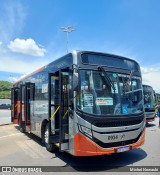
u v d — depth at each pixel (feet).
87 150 20.94
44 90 31.07
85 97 21.67
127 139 22.88
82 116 21.13
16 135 43.50
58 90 26.32
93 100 21.97
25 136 42.22
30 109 38.29
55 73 26.94
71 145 22.15
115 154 27.58
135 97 25.04
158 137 39.83
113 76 23.75
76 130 21.31
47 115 29.22
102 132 21.42
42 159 25.91
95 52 23.32
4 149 31.24
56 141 26.37
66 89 23.53
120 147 22.24
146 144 33.40
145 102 56.08
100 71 23.03
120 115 22.66
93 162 24.41
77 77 20.97
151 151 28.94
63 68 24.66
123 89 24.09
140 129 24.23
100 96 22.39
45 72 31.09
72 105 22.03
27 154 28.30
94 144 21.06
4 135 43.86
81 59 22.36
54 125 26.94
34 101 35.83
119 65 24.71
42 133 31.55
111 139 21.77
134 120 23.70
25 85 40.81
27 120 39.70
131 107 24.17
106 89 22.91
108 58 24.07
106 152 21.48
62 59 25.46
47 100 29.43
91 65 22.68
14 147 32.45
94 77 22.57
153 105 57.88
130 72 25.32
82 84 21.75
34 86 36.29
